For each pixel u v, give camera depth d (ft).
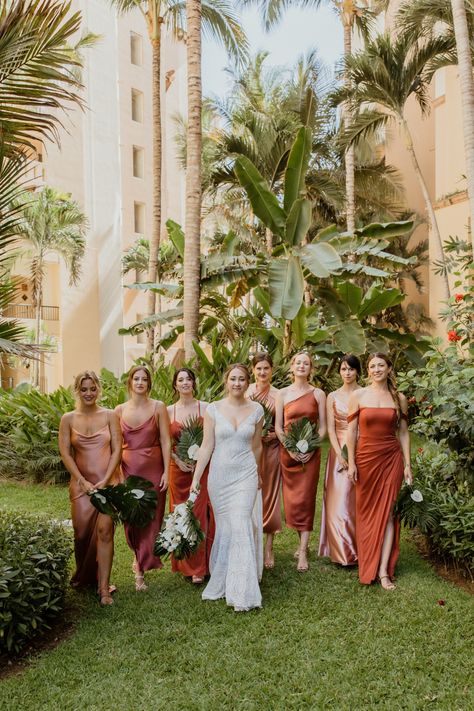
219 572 14.32
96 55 84.28
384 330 37.88
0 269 15.17
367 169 61.31
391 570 14.85
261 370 18.03
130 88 90.33
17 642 11.75
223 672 10.91
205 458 14.85
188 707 9.91
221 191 67.10
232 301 38.93
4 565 12.00
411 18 41.88
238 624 12.82
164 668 11.08
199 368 30.22
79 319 81.05
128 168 89.76
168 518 13.83
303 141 29.04
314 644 11.81
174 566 15.92
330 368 38.14
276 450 17.03
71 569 15.01
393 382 15.51
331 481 16.79
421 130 79.20
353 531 16.17
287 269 27.37
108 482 14.73
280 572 15.92
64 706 10.01
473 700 9.87
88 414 14.90
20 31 12.51
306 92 55.26
